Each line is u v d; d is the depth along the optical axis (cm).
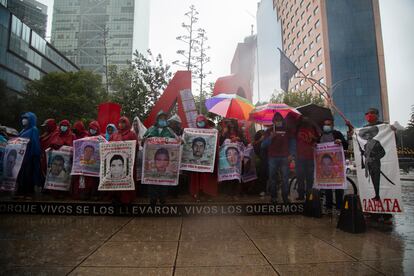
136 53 1709
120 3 11981
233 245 394
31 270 301
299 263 328
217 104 962
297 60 7756
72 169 669
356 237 437
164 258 341
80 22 11694
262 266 319
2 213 587
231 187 739
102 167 593
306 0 7175
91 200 674
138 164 773
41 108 3859
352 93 6038
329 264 325
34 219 543
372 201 532
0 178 670
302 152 671
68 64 7156
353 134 575
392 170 520
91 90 4125
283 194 638
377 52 6084
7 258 335
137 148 643
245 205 600
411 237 439
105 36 3812
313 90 6731
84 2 11894
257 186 855
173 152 606
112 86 2375
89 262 326
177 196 771
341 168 625
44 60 6038
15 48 4941
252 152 823
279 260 337
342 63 6147
